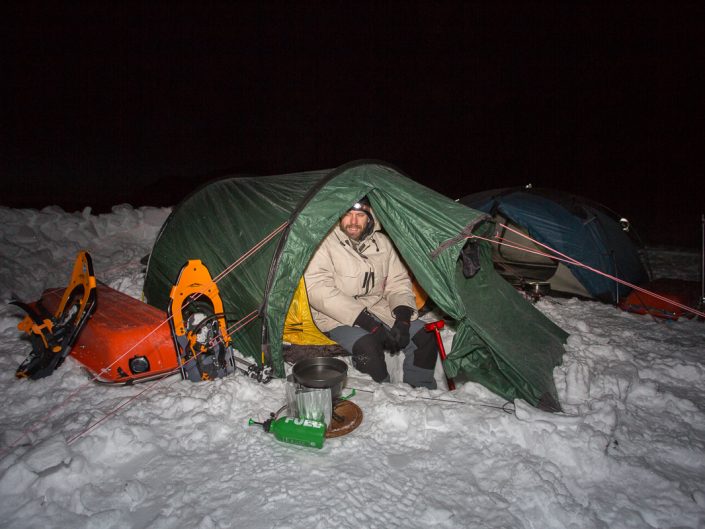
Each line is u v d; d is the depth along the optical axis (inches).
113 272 228.5
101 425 97.0
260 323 127.6
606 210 232.4
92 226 271.1
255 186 156.9
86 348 123.0
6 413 107.5
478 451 96.0
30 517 76.8
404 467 91.3
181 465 90.7
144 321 124.7
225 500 81.3
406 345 128.6
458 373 134.3
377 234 143.3
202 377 121.3
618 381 119.2
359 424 105.2
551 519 79.6
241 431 101.6
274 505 80.0
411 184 128.5
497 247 246.7
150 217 291.7
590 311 194.9
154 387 117.8
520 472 88.0
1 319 154.9
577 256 209.5
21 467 82.6
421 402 112.7
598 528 77.1
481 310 131.6
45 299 147.9
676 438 101.2
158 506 80.4
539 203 220.5
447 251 117.7
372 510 79.7
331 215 122.6
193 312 132.0
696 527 78.5
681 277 251.8
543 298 208.7
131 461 91.8
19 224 249.3
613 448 96.5
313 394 99.2
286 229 122.6
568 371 119.2
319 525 75.4
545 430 98.2
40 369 119.3
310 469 89.1
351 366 137.6
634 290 205.0
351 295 136.3
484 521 78.5
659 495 85.0
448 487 86.0
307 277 132.2
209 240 150.9
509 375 117.3
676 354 147.6
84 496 81.4
